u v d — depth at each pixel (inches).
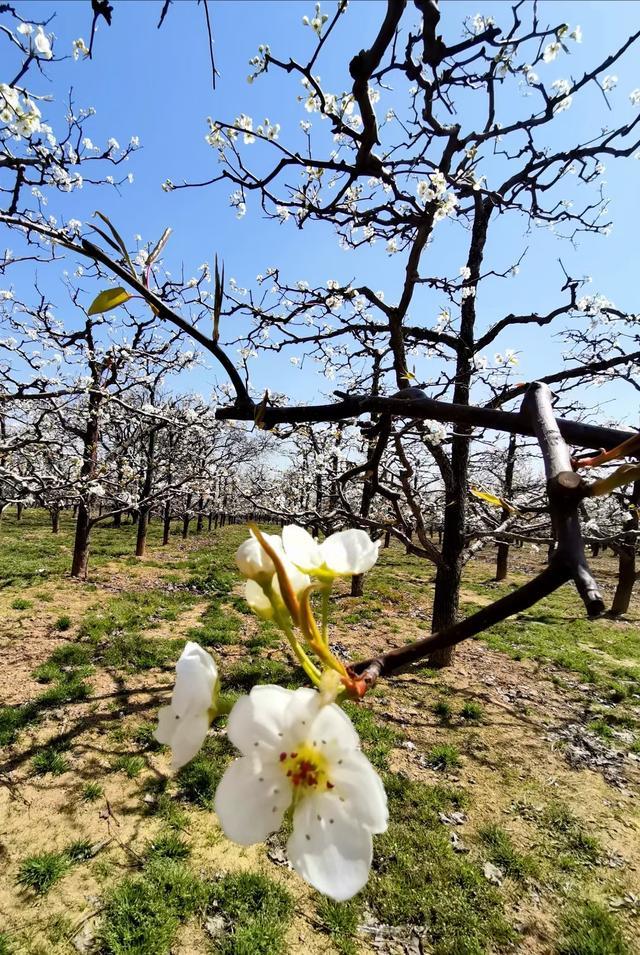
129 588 398.9
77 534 415.8
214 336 23.0
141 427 397.7
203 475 457.4
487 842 149.9
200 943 116.3
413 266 114.7
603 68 87.6
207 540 780.6
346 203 175.0
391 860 141.5
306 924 122.6
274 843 143.7
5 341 269.4
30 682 224.7
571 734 215.3
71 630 292.0
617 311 198.2
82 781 162.9
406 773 179.9
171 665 252.1
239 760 16.2
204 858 137.6
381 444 82.2
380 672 16.5
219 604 366.9
